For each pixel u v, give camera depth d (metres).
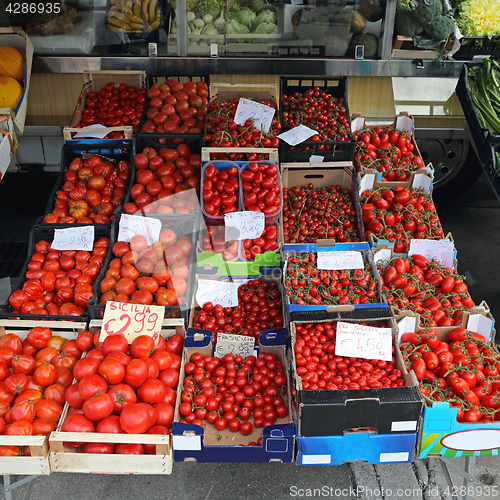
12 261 4.63
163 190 3.68
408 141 4.29
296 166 3.86
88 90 4.63
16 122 3.95
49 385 2.62
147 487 3.02
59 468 2.31
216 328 3.12
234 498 2.96
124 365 2.53
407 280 3.24
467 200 5.66
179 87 4.54
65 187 3.86
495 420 2.64
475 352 2.87
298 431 2.38
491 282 4.55
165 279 3.12
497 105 4.62
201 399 2.67
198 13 4.56
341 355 2.73
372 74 4.76
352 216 3.77
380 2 4.41
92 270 3.24
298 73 4.74
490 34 4.64
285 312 3.08
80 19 4.55
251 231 3.29
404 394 2.37
